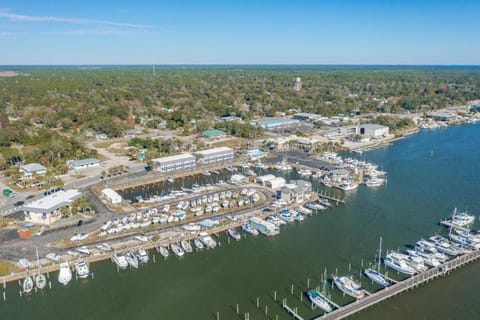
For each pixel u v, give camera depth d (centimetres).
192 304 9775
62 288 10369
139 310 9556
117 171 19775
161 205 15525
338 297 9919
